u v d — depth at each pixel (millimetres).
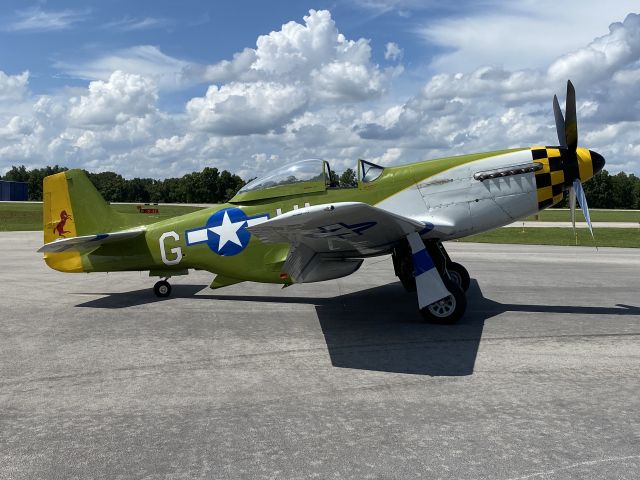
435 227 6332
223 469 2725
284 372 4340
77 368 4496
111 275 10711
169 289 8172
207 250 7527
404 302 7434
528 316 6371
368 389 3904
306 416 3410
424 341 5262
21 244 18547
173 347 5145
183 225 7637
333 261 6566
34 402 3721
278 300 7730
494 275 10008
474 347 5012
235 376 4250
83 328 5992
